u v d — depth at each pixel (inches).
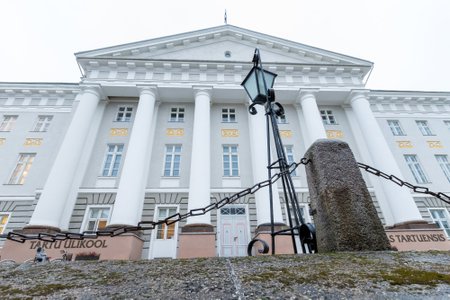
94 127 646.5
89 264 70.6
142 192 569.3
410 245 491.5
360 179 102.9
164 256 503.2
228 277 55.2
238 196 125.8
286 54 776.3
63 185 516.1
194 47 768.9
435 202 640.4
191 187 536.4
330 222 93.6
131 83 667.4
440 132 764.0
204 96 660.1
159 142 657.6
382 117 776.9
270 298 44.3
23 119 695.1
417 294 43.6
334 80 732.7
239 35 789.9
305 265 62.4
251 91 163.8
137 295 47.5
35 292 50.1
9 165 625.3
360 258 68.3
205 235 470.9
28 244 436.8
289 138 679.7
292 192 120.3
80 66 696.4
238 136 680.4
